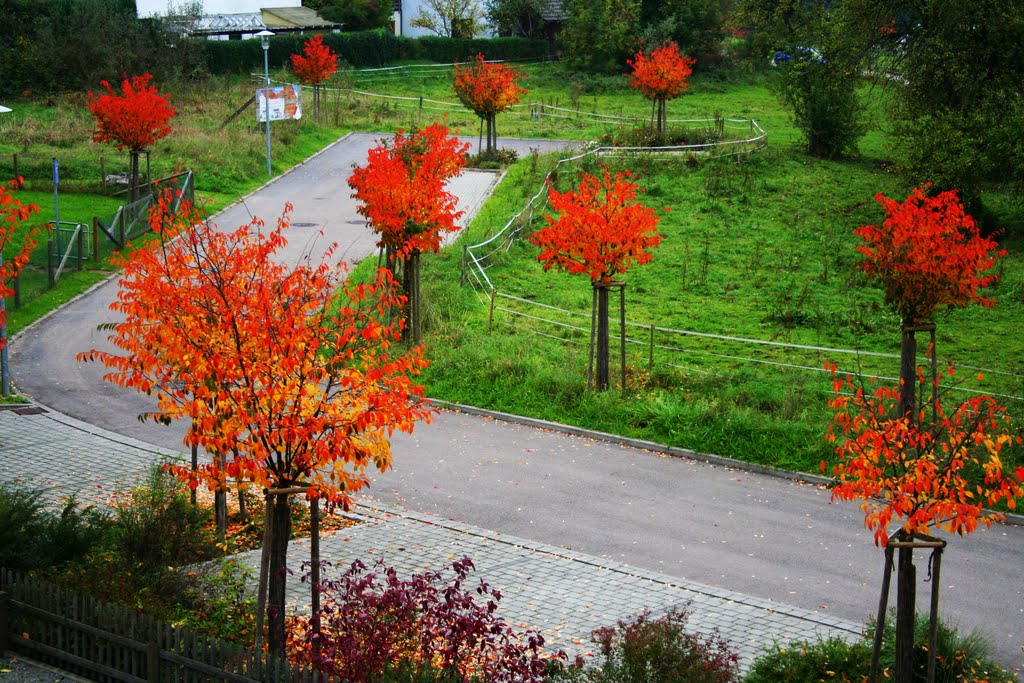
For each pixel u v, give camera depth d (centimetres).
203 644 1049
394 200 2456
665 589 1471
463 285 3061
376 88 6694
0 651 1184
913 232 1844
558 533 1677
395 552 1559
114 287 3058
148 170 3706
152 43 5959
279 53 6800
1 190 1745
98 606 1123
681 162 4534
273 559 1133
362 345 1154
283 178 4478
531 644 1096
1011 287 3186
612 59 7081
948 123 3622
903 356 1917
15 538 1323
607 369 2306
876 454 1119
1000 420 1938
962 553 1644
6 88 5531
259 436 1101
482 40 7575
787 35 5028
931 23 3900
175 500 1465
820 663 1205
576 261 2292
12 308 2825
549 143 5147
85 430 2069
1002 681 1194
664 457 2048
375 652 1040
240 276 1155
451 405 2295
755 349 2686
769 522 1745
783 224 3894
